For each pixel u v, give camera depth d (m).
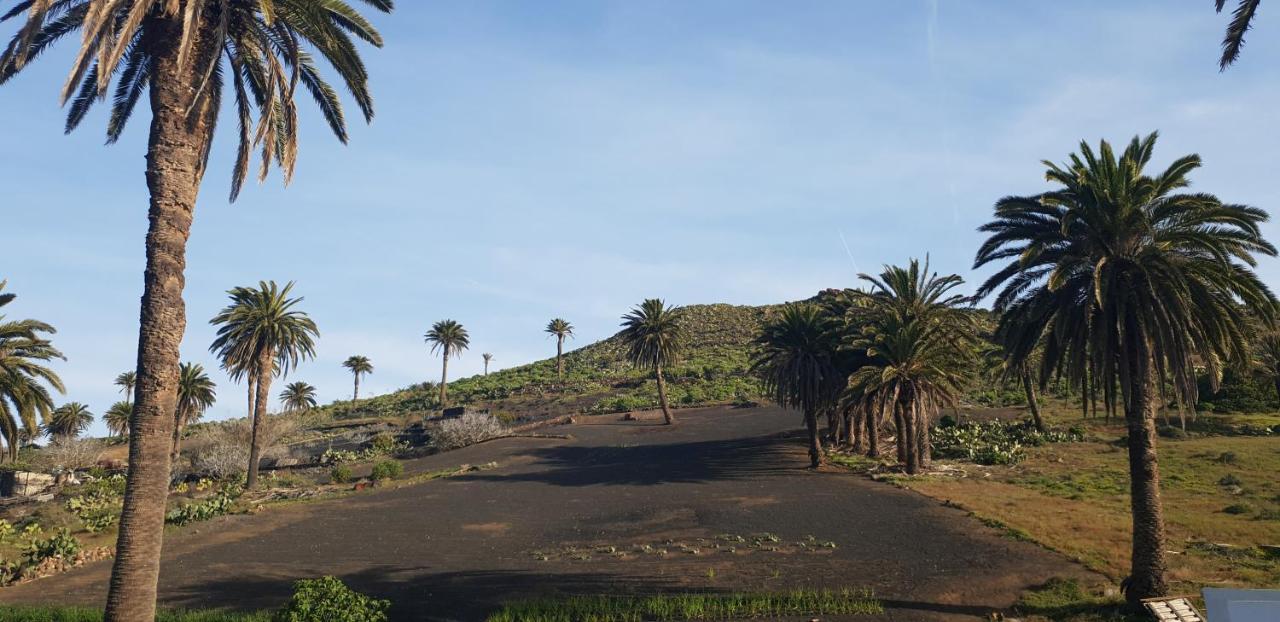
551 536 37.47
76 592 28.17
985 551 28.41
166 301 15.83
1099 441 57.72
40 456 78.81
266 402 60.62
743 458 60.94
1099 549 27.55
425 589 26.92
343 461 76.81
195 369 79.69
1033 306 24.45
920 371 47.53
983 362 69.00
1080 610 20.89
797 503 41.81
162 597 26.66
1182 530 30.69
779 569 27.39
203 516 44.62
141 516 15.23
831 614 21.64
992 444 58.22
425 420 104.69
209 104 17.36
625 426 86.00
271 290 61.78
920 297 51.28
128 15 15.58
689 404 100.56
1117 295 22.23
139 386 15.62
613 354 168.62
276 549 35.56
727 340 163.00
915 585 24.36
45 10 14.30
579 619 22.09
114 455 89.62
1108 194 22.34
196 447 80.25
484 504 47.59
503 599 24.92
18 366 41.38
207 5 16.88
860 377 47.81
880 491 43.91
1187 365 21.55
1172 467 46.66
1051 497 40.00
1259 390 65.00
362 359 160.75
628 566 29.36
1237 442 53.53
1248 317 24.88
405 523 42.06
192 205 16.47
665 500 45.56
